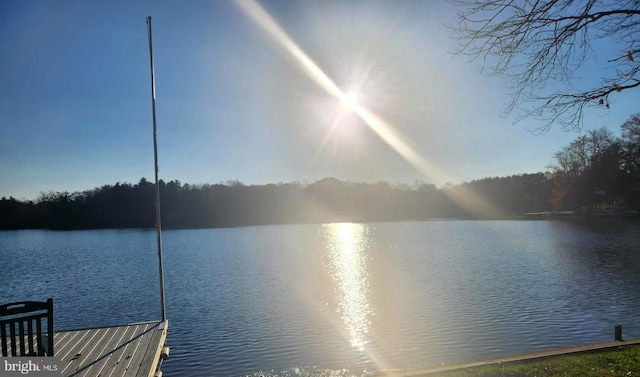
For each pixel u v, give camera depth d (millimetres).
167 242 57250
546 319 14547
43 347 5484
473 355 11320
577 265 26984
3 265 36031
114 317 17219
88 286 25047
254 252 42344
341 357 11609
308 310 17281
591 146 61719
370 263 31828
